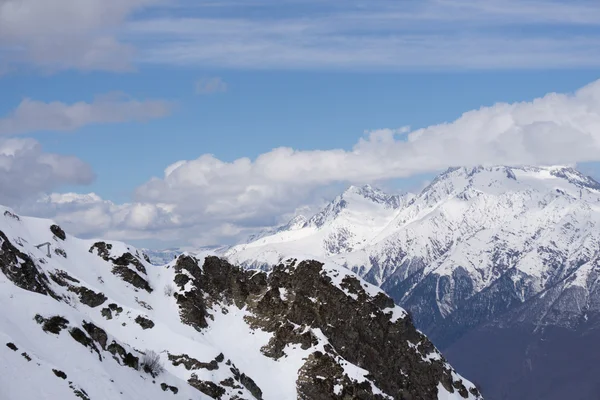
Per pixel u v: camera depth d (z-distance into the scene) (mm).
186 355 182750
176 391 133625
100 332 128250
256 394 192250
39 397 100688
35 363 105688
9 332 110062
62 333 118375
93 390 109938
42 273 185000
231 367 188375
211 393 175875
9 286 122125
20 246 187500
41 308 119562
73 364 112688
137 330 188875
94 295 193500
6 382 99938
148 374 132125
